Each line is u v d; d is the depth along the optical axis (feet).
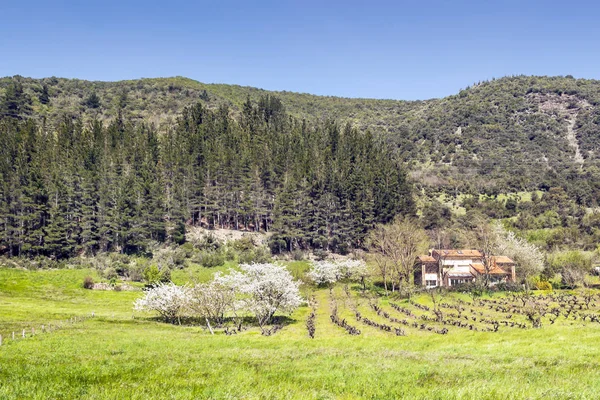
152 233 403.34
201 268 351.05
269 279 181.78
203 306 164.66
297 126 638.53
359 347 88.28
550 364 58.49
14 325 140.97
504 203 565.12
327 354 72.74
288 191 440.45
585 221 454.81
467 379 46.60
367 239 379.76
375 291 296.10
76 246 368.89
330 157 529.86
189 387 41.68
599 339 84.33
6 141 437.58
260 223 486.79
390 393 39.32
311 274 322.34
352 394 39.29
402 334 149.69
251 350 82.23
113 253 360.28
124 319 183.21
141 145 495.00
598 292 248.32
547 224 475.72
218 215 469.16
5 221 343.67
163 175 464.24
